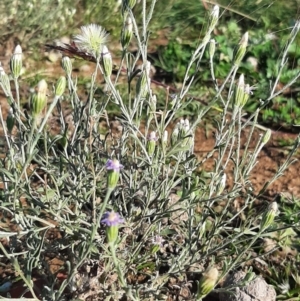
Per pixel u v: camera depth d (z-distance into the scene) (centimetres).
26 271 23
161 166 25
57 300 21
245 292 27
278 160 40
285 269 30
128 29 23
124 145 26
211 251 24
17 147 25
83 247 23
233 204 33
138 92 23
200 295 18
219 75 48
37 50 50
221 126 25
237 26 55
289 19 54
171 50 50
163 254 28
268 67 48
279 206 34
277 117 44
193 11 57
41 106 18
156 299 25
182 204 26
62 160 24
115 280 25
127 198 26
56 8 50
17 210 22
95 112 26
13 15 49
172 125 42
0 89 45
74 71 48
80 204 25
